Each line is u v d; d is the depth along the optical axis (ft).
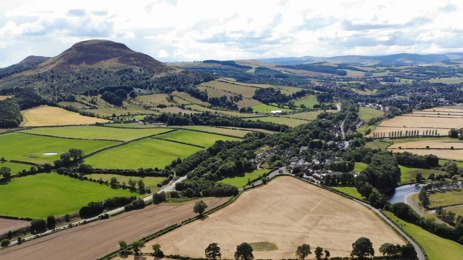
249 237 606.14
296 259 542.16
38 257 548.72
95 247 574.97
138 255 550.36
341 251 565.12
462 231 628.69
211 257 540.11
